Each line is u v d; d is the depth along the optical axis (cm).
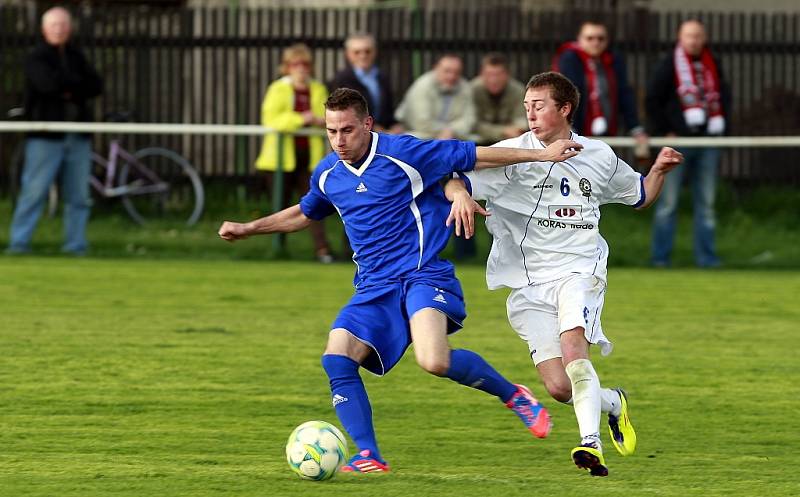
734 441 1864
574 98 1775
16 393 2147
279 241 4475
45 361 2448
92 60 5225
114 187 5066
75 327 2878
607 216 5181
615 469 1667
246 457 1712
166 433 1864
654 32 5378
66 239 4425
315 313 3156
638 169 5112
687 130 4175
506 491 1511
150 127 4253
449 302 1695
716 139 4150
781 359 2600
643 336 2891
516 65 5259
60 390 2178
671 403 2152
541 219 1777
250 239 4803
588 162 1780
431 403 2125
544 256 1780
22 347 2603
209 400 2114
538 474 1630
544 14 5306
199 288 3594
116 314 3086
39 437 1827
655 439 1880
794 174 5303
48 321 2958
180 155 5266
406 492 1501
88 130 4231
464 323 3067
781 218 5116
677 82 4166
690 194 5281
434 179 1738
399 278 1722
